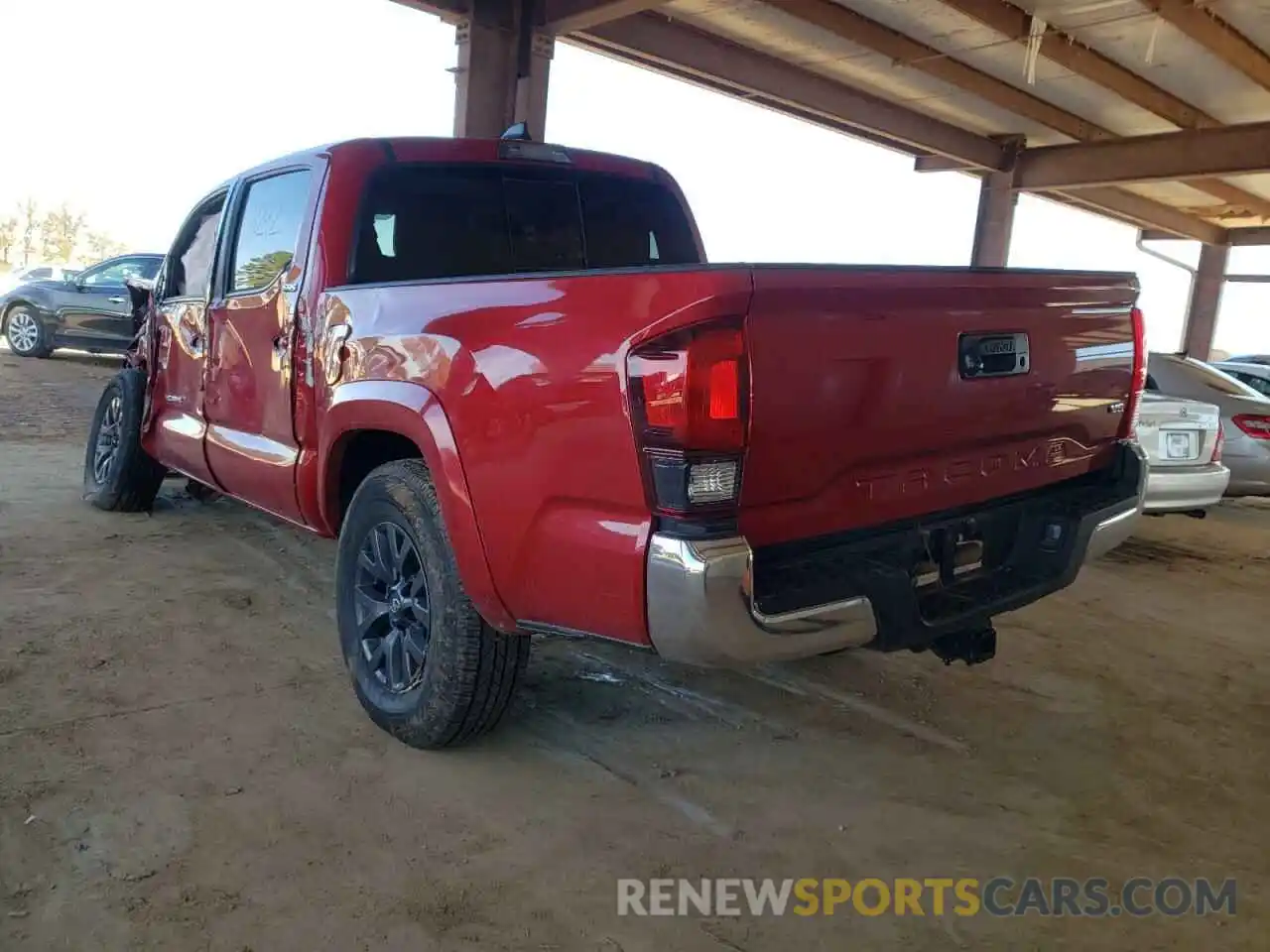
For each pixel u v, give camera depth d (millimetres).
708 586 2217
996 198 17703
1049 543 3152
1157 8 10898
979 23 11539
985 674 4137
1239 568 6465
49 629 3953
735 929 2359
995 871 2672
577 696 3660
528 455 2561
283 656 3855
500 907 2381
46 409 9852
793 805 2953
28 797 2719
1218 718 3793
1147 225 23125
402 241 3725
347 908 2338
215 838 2590
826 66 13672
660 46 12148
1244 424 7777
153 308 5281
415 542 3035
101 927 2223
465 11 10336
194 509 6164
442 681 2973
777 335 2301
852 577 2525
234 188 4410
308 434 3621
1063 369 3104
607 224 4328
